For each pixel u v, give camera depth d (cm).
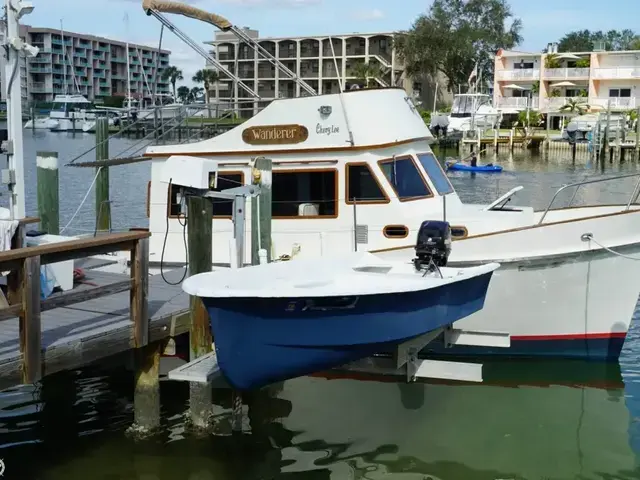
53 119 9050
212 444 817
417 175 1035
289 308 715
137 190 2889
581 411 909
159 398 864
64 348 703
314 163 1013
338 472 768
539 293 977
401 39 7094
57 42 12331
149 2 1038
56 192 1350
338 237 1014
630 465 787
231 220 1055
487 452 809
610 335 991
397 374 902
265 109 1030
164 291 948
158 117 1307
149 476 752
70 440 828
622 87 6281
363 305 733
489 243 976
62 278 880
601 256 959
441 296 786
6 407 916
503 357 1011
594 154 4894
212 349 853
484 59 7306
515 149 5666
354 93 1005
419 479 757
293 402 929
